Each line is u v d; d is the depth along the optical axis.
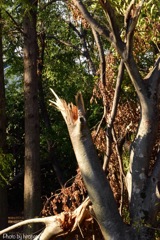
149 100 5.30
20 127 20.45
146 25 6.80
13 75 19.95
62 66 17.98
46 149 17.59
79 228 5.70
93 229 5.80
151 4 6.57
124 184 6.51
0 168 10.88
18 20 13.73
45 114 16.27
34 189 12.30
